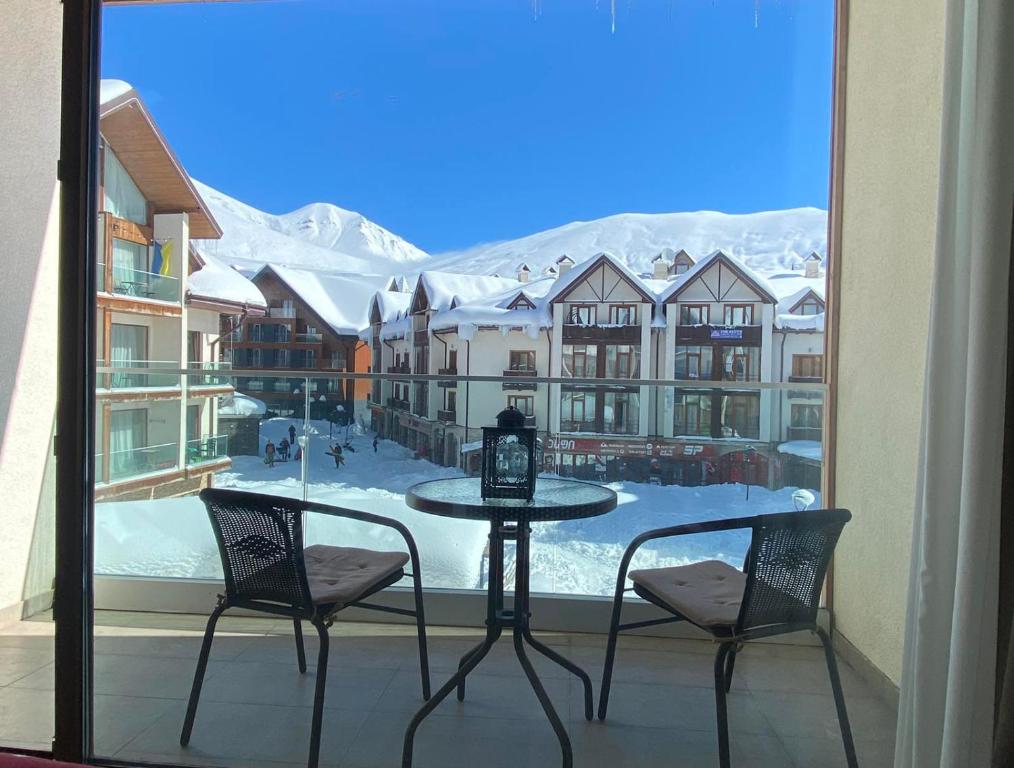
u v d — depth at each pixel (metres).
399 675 2.32
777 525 1.74
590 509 1.93
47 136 2.81
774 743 1.96
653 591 2.00
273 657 2.44
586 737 1.99
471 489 2.14
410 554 2.32
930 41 2.02
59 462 1.73
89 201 1.73
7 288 2.78
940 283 1.33
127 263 7.79
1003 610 1.32
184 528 2.88
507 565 2.42
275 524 1.84
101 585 2.78
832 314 2.68
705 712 2.11
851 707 2.11
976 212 1.26
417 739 1.97
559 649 2.53
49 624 2.72
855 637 2.32
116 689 2.18
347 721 2.05
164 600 2.80
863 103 2.49
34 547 2.79
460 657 2.46
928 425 1.34
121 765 1.80
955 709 1.26
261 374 3.23
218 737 1.95
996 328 1.24
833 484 2.64
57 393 1.72
